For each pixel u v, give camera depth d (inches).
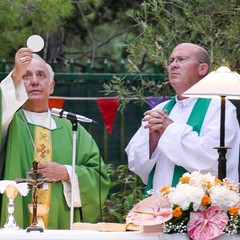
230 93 416.8
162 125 460.1
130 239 386.3
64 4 652.1
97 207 487.5
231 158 461.7
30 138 486.6
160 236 387.9
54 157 488.4
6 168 466.3
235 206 388.5
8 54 673.6
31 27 647.1
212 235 383.2
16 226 420.5
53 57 792.9
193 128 466.6
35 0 643.5
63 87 647.1
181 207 387.9
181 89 473.4
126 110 641.6
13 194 421.7
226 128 460.4
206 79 423.5
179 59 472.7
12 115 461.7
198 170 454.3
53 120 495.8
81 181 481.4
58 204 479.2
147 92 631.2
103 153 641.6
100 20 816.3
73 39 884.0
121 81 621.3
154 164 471.2
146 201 393.4
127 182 612.4
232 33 580.7
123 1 805.2
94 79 645.9
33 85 487.8
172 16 597.0
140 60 647.1
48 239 381.4
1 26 639.1
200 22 589.0
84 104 643.5
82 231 389.4
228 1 589.0
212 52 576.4
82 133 498.6
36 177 407.2
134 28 806.5
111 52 893.8
